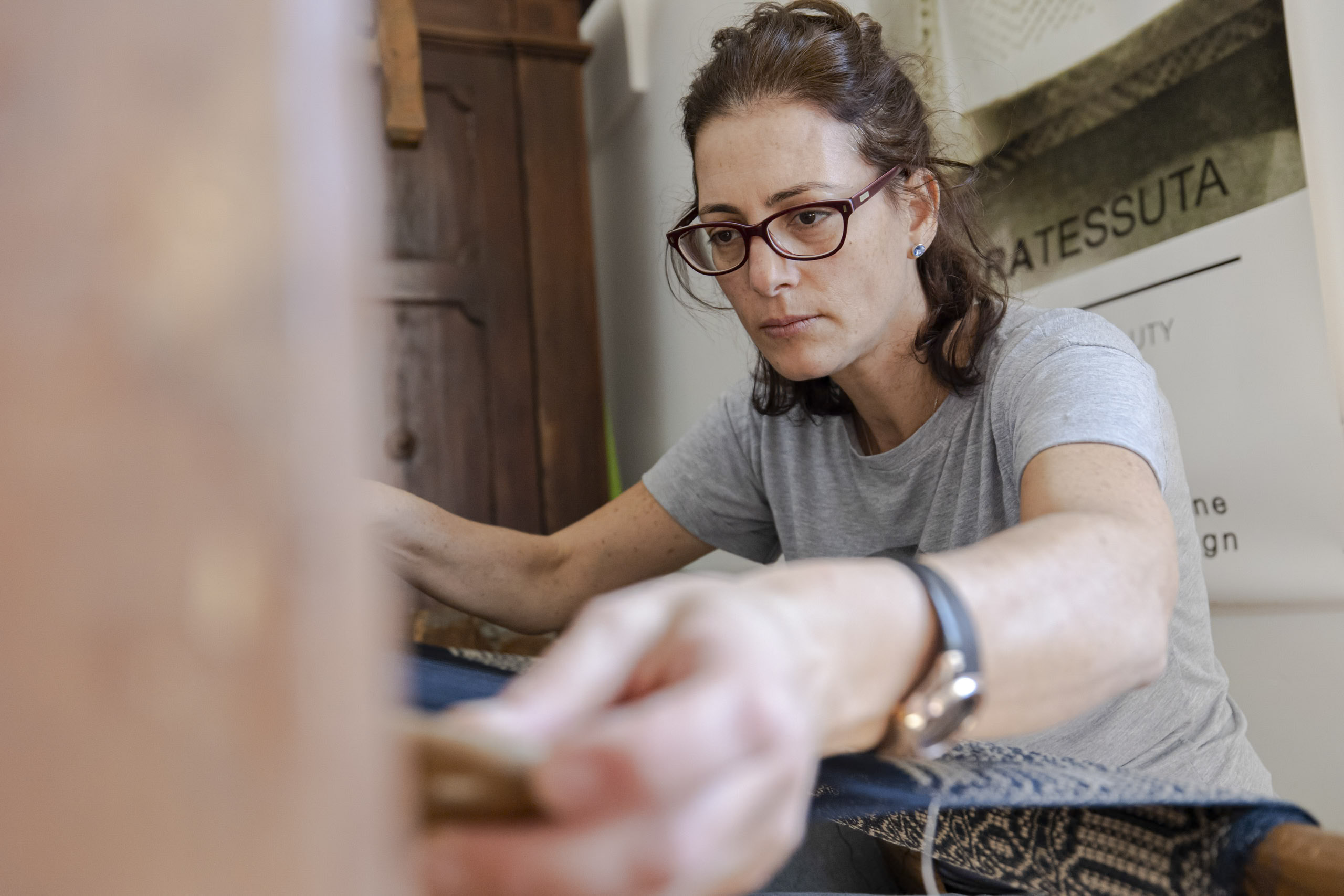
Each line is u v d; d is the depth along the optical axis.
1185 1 1.64
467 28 2.96
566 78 3.02
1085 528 0.60
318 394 0.16
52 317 0.15
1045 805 0.51
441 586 1.25
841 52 1.10
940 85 2.06
